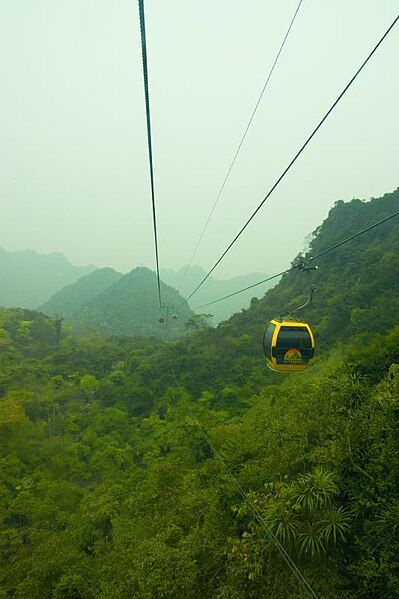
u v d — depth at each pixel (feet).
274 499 29.35
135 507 48.49
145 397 119.55
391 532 23.98
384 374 39.75
